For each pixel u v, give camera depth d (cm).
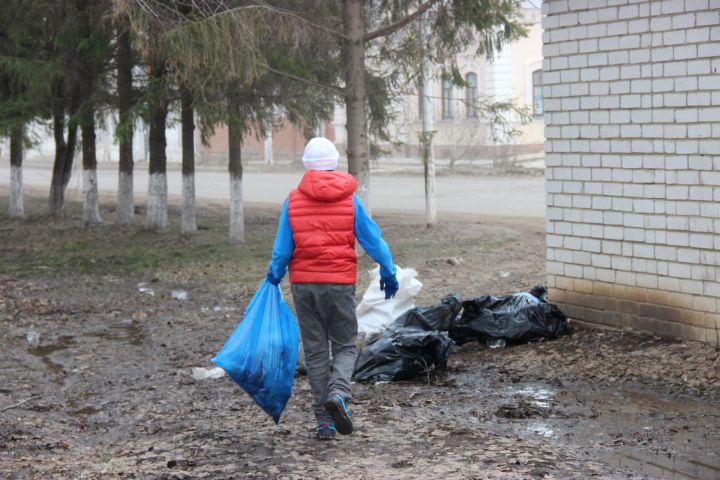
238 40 1192
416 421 591
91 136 2091
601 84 792
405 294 865
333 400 509
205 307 1141
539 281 1180
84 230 2022
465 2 1368
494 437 543
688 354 707
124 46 1734
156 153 1892
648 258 766
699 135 718
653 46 747
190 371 800
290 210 527
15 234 2017
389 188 3144
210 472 482
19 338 971
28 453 549
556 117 836
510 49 4112
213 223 2134
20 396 717
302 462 497
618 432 553
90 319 1078
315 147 532
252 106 1608
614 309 800
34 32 1852
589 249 817
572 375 705
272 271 534
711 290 717
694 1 713
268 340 544
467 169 3753
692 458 496
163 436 588
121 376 789
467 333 833
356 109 1411
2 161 5919
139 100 1560
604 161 796
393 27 1393
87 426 627
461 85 1566
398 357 736
